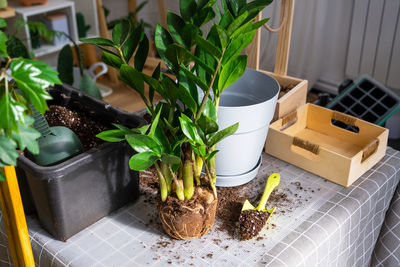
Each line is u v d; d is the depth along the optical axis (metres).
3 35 0.58
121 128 0.75
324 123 1.19
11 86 0.56
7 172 0.71
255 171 1.01
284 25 1.25
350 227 0.94
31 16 2.21
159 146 0.75
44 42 2.23
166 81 0.72
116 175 0.86
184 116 0.74
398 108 1.52
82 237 0.84
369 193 0.98
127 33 0.76
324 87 3.11
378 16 2.62
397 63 2.65
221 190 0.98
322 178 1.03
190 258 0.79
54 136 0.80
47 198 0.77
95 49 2.58
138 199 0.95
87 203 0.83
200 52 0.77
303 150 1.13
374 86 1.63
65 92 1.03
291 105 1.21
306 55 2.97
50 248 0.81
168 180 0.79
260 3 0.76
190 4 0.77
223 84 0.74
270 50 2.89
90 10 2.32
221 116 0.86
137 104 2.18
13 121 0.53
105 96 2.26
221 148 0.91
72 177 0.78
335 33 2.90
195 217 0.80
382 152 1.09
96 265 0.77
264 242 0.83
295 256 0.80
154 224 0.88
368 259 1.13
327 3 2.79
